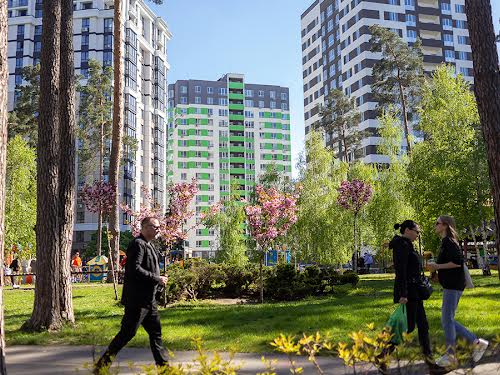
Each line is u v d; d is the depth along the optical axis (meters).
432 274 6.58
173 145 133.88
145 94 87.50
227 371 3.48
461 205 23.72
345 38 95.38
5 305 15.97
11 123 52.53
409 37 90.88
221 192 133.12
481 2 8.84
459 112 27.70
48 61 10.67
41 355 7.58
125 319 5.73
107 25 80.88
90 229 74.19
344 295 17.19
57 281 10.25
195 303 15.87
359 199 28.92
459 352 3.54
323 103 103.88
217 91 138.75
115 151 23.56
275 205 15.95
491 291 15.37
